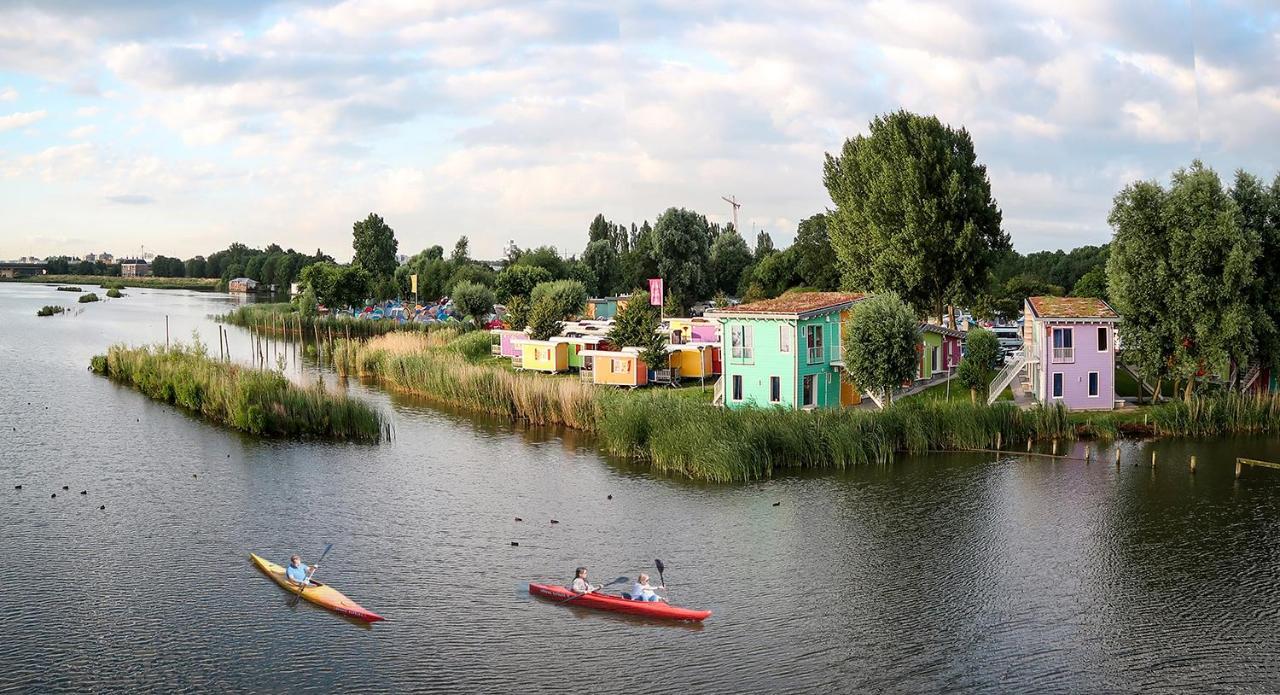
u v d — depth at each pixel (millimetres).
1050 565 40188
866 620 34594
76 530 43969
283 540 42844
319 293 157125
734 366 68938
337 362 97625
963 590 37469
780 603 36062
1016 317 128125
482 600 36125
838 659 31531
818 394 68312
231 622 34094
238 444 61875
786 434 56281
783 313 66125
